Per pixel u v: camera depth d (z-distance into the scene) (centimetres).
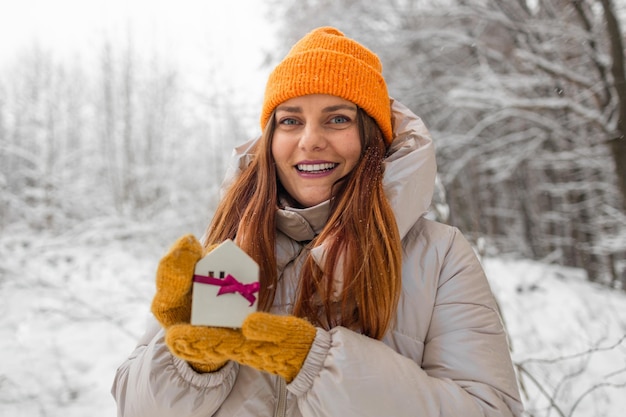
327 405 83
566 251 1044
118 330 453
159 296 80
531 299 553
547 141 912
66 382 345
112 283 612
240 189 133
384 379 84
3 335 428
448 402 86
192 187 1288
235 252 82
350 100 119
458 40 790
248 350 79
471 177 1090
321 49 121
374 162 118
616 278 867
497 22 744
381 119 125
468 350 98
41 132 1493
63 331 445
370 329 101
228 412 98
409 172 115
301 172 121
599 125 584
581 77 626
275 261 115
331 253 104
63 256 743
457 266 110
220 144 1298
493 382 95
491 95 712
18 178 1102
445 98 792
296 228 120
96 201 1163
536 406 276
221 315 79
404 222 111
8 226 1021
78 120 1659
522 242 1129
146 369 95
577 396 294
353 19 822
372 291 101
